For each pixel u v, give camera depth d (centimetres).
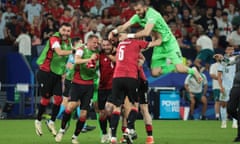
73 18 6253
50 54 3600
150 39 5500
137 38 3328
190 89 5912
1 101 5800
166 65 3738
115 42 3378
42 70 3622
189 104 6003
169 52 3681
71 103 3303
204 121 5572
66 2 6688
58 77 3638
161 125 5000
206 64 6178
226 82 4741
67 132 4122
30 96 5872
